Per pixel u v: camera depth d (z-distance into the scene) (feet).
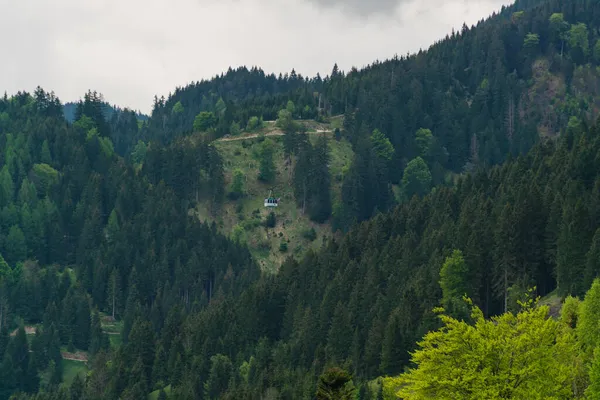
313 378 460.55
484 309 505.25
